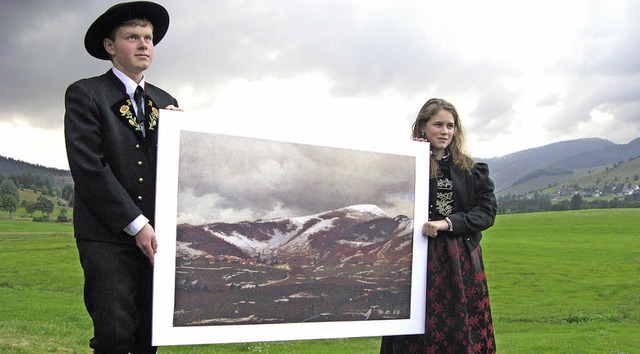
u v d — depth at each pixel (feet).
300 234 11.06
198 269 10.18
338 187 11.46
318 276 11.25
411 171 12.17
